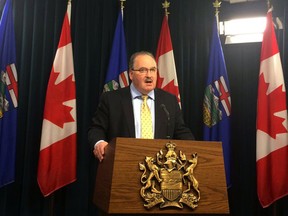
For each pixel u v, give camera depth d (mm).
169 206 1567
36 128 3736
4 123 3438
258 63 4070
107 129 2178
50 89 3533
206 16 4211
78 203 3744
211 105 3842
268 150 3541
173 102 2254
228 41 4062
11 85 3514
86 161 3801
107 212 1524
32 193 3689
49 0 3938
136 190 1559
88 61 3945
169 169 1606
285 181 3457
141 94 2254
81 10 4023
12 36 3584
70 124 3545
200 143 1690
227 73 4137
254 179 3949
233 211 3967
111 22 4105
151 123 2170
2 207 3588
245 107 4051
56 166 3463
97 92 3975
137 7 4184
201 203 1617
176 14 4211
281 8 4016
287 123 3527
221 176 1681
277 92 3547
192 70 4148
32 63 3781
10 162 3441
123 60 3830
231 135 3934
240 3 4191
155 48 4102
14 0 3850
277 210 3775
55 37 3871
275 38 3646
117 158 1565
